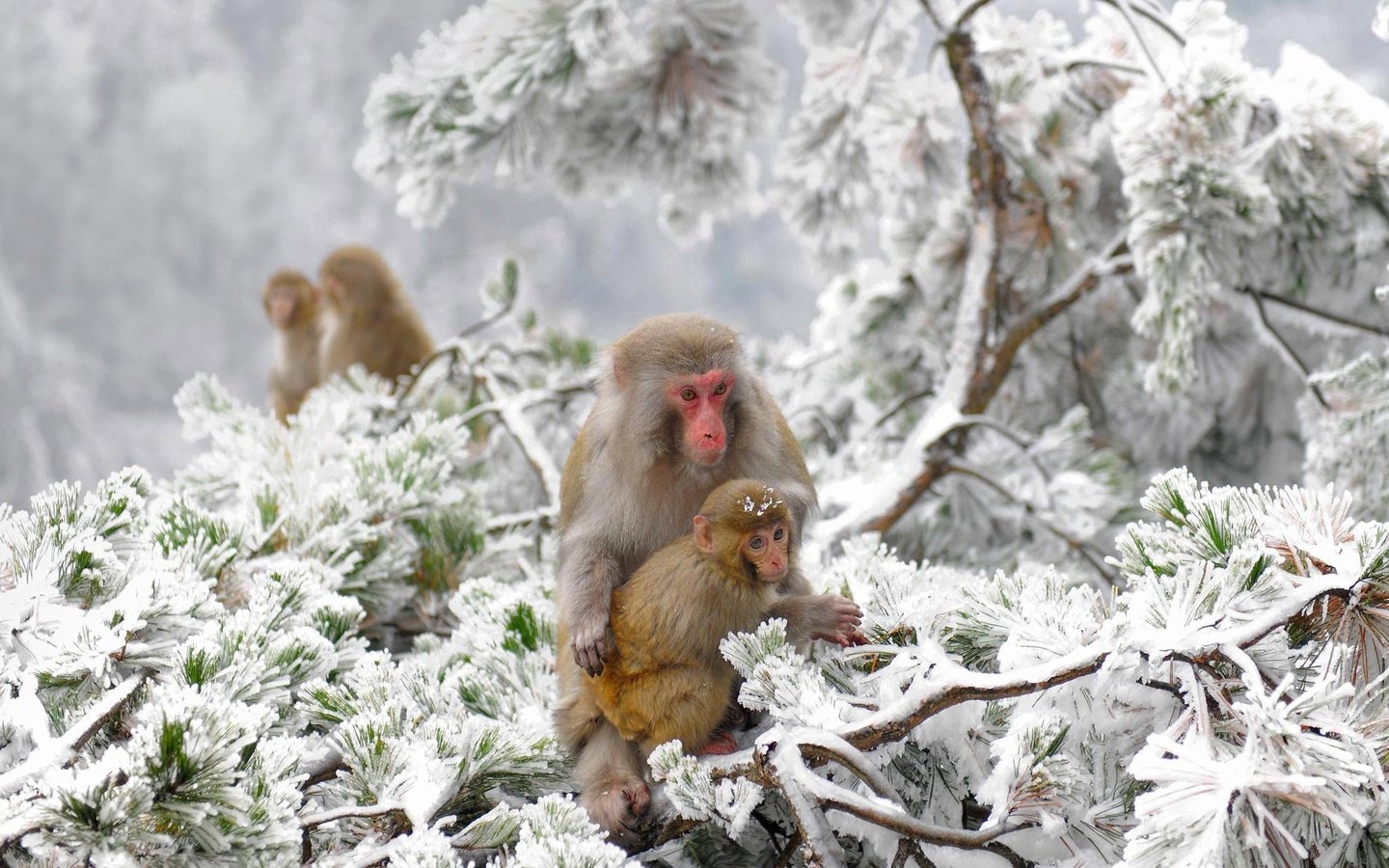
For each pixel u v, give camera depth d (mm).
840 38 8320
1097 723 3047
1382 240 6043
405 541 5527
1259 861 2656
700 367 3891
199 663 3326
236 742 2838
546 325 9883
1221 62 5754
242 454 5992
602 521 4012
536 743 3527
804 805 2896
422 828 3039
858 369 8734
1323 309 6707
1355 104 5879
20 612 3477
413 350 11680
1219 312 7461
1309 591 2885
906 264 8344
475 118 7051
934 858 3027
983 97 6859
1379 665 3012
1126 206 7777
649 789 3572
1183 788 2580
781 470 4094
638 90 7945
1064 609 3182
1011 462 7465
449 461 5879
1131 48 6641
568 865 2760
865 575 4254
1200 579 2895
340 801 3354
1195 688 2809
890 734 3006
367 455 5621
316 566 4781
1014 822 2873
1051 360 8008
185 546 4367
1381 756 2730
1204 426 7801
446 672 4496
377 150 7453
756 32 7914
